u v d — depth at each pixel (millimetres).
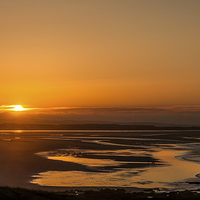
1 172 41406
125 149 79562
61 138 134500
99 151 73312
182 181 38344
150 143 103375
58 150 74438
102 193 30891
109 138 135250
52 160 54219
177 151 75125
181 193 31297
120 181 37750
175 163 53250
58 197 26938
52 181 36906
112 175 41312
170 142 109188
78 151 72688
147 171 44781
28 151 70438
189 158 60625
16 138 133875
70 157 59875
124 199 28891
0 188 26719
